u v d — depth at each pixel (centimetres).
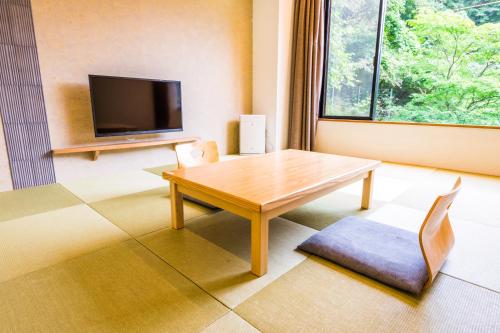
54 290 124
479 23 494
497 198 249
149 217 204
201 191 152
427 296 121
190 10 372
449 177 319
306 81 436
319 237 160
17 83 262
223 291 123
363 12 412
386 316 109
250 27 447
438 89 548
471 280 132
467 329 103
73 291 123
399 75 557
